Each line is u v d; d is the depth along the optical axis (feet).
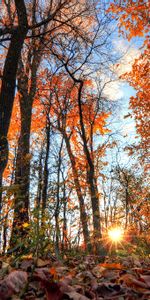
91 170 36.27
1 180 20.97
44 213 10.30
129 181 35.96
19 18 25.05
